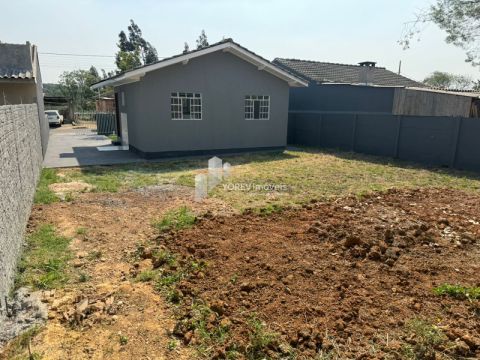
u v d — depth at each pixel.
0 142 3.59
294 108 20.70
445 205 6.64
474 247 4.61
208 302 3.26
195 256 4.23
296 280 3.66
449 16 12.79
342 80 21.09
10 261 3.57
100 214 5.91
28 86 13.62
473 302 3.24
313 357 2.60
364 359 2.56
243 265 3.98
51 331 2.84
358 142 14.37
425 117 11.59
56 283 3.63
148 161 11.64
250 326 2.90
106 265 4.08
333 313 3.08
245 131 14.02
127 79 11.33
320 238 4.81
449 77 39.56
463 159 10.61
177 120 12.37
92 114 36.94
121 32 59.41
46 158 12.02
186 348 2.70
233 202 6.79
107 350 2.65
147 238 4.89
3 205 3.45
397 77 23.83
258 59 13.17
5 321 2.93
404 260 4.17
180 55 11.58
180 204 6.63
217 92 13.02
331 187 8.16
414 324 2.92
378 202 6.80
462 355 2.59
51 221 5.47
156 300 3.35
